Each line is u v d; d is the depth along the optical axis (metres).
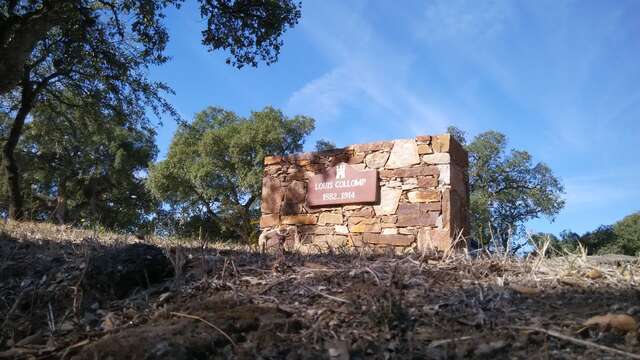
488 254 4.34
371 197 8.78
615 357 2.25
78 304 3.36
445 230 8.10
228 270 3.95
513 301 3.04
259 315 2.95
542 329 2.51
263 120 29.25
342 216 9.04
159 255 3.82
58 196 29.91
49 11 11.56
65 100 18.64
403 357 2.42
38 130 22.52
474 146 28.14
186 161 29.55
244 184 27.34
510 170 28.42
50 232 7.59
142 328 2.83
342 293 3.30
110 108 17.06
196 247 5.52
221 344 2.62
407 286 3.38
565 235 9.82
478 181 28.17
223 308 3.09
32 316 3.36
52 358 2.74
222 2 13.72
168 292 3.48
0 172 25.16
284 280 3.64
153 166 30.22
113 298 3.52
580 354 2.30
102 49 15.29
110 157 30.67
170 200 29.94
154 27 14.15
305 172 9.62
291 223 9.49
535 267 3.76
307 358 2.46
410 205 8.49
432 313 2.87
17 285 3.83
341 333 2.71
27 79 16.11
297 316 2.98
